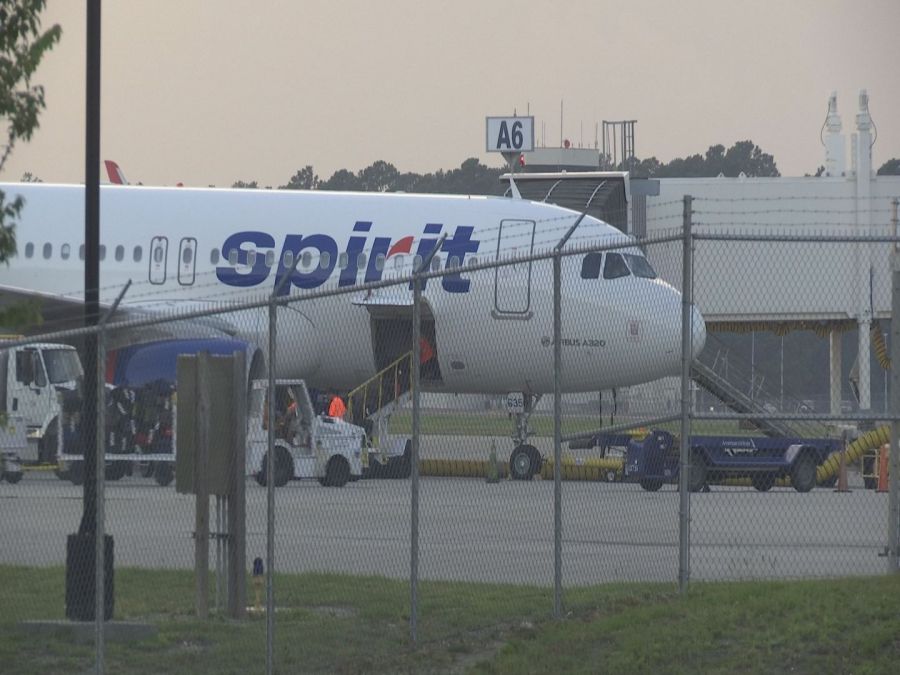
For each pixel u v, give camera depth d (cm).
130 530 8600
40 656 5253
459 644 5362
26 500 10175
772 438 12031
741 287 19262
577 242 13188
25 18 4906
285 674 5041
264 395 11294
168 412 10694
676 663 4841
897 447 6344
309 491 11338
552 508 10206
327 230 13775
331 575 6744
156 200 14325
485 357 13388
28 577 6794
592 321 13038
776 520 9525
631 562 7344
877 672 4622
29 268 14412
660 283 13275
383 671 5044
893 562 6353
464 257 13375
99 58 5759
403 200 13850
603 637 5234
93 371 5803
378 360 13875
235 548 5778
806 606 5341
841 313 18400
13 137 5016
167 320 5400
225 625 5644
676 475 11812
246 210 14075
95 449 5775
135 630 5494
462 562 7412
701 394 16088
